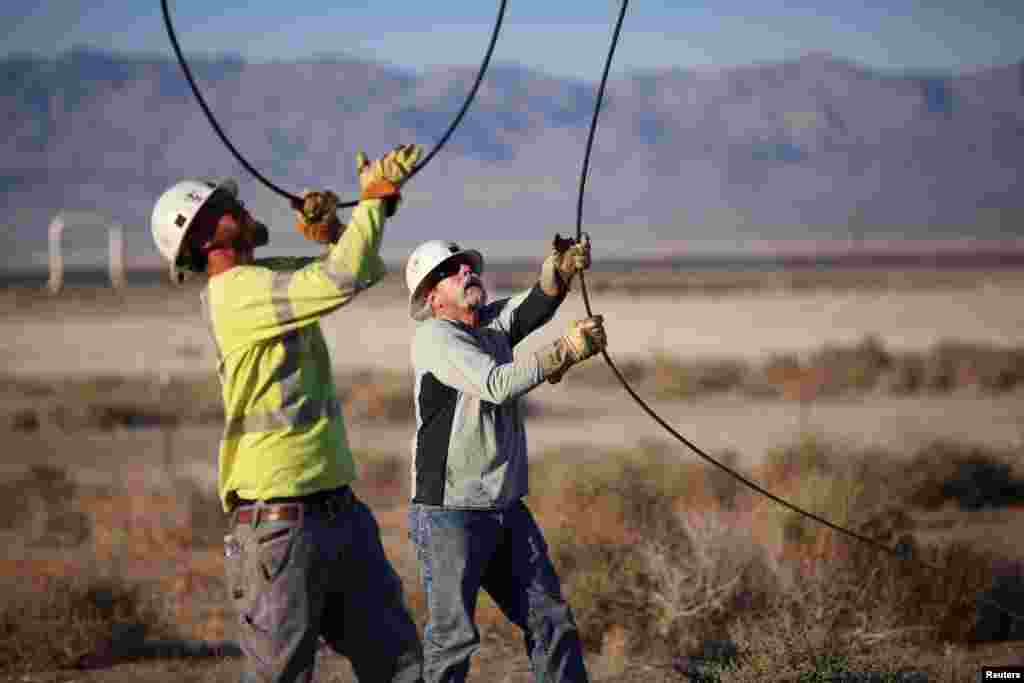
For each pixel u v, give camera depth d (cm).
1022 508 2716
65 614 1525
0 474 4084
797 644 1186
